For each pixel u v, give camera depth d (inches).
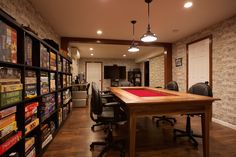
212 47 143.2
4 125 45.9
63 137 101.1
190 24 139.9
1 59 45.6
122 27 148.2
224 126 125.4
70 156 77.4
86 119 145.4
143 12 114.6
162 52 245.4
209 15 120.4
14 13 80.4
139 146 88.7
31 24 101.4
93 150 83.7
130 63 386.3
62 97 123.2
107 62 375.2
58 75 111.7
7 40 49.1
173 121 135.4
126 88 147.9
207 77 149.7
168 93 101.7
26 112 60.7
